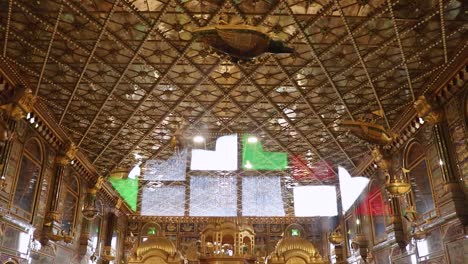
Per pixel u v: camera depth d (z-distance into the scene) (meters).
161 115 13.47
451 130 10.41
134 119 13.70
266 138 15.25
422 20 8.63
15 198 11.08
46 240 12.75
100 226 19.09
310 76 11.20
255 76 11.27
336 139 15.02
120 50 10.05
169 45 9.81
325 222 22.95
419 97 11.04
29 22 8.98
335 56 10.20
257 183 19.55
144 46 9.92
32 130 12.07
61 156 14.03
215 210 23.02
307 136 14.99
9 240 10.61
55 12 8.66
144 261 9.40
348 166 17.48
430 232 11.48
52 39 9.34
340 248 20.38
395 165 13.98
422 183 12.05
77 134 14.38
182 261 9.81
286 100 12.54
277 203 21.72
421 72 10.66
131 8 8.52
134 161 17.11
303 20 8.91
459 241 9.98
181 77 11.32
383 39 9.46
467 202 9.75
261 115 13.57
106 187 19.20
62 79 11.16
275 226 24.27
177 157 16.72
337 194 19.92
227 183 19.47
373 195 16.19
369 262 16.34
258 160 17.14
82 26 9.13
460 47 9.38
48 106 12.41
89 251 17.22
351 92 11.79
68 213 15.14
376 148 14.38
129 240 22.69
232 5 8.48
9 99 10.42
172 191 20.33
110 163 17.27
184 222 24.27
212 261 9.28
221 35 6.00
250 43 6.08
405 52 9.86
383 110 12.66
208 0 8.38
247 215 23.83
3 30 9.09
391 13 8.45
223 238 10.35
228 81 11.56
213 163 17.23
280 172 18.34
